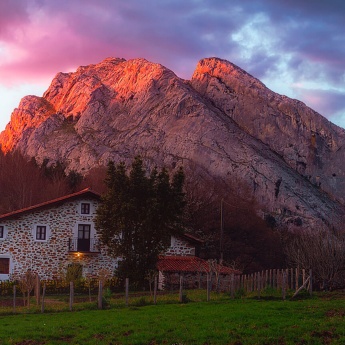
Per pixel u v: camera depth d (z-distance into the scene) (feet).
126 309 94.73
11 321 84.53
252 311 82.58
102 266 169.58
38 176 302.45
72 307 99.40
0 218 165.48
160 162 510.17
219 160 489.26
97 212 157.17
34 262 166.09
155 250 154.81
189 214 269.64
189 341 64.85
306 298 106.52
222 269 164.86
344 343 61.11
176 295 118.32
